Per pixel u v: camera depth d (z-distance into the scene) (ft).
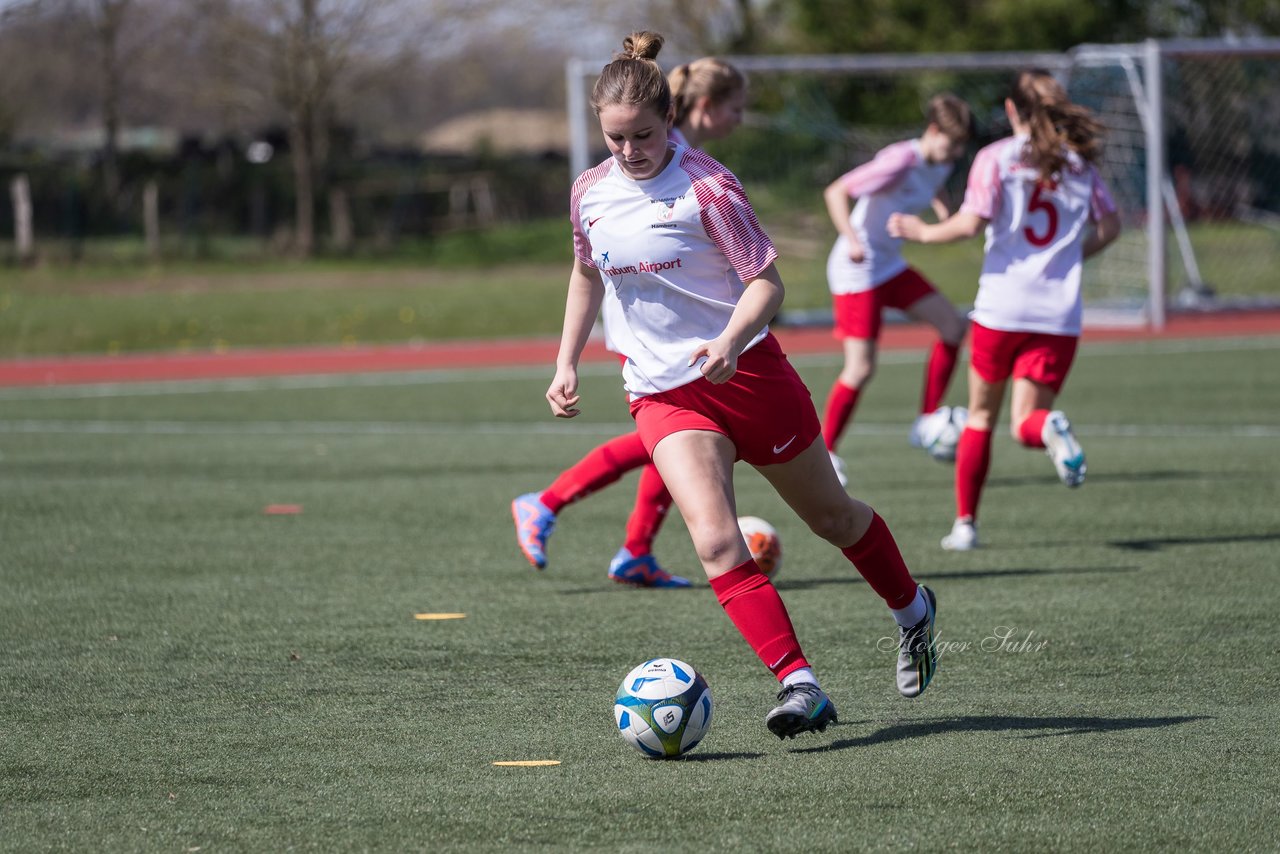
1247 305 254.88
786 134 301.84
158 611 69.87
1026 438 81.30
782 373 48.47
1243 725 49.90
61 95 584.40
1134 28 440.45
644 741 46.65
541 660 60.49
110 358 227.61
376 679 57.67
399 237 497.46
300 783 45.01
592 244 49.16
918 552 83.20
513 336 255.09
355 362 216.33
